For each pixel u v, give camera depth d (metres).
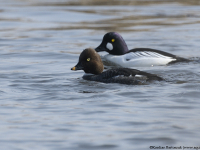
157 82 12.42
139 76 12.56
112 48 17.42
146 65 16.39
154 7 35.84
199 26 26.27
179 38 22.16
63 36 23.28
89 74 13.82
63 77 13.89
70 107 10.07
